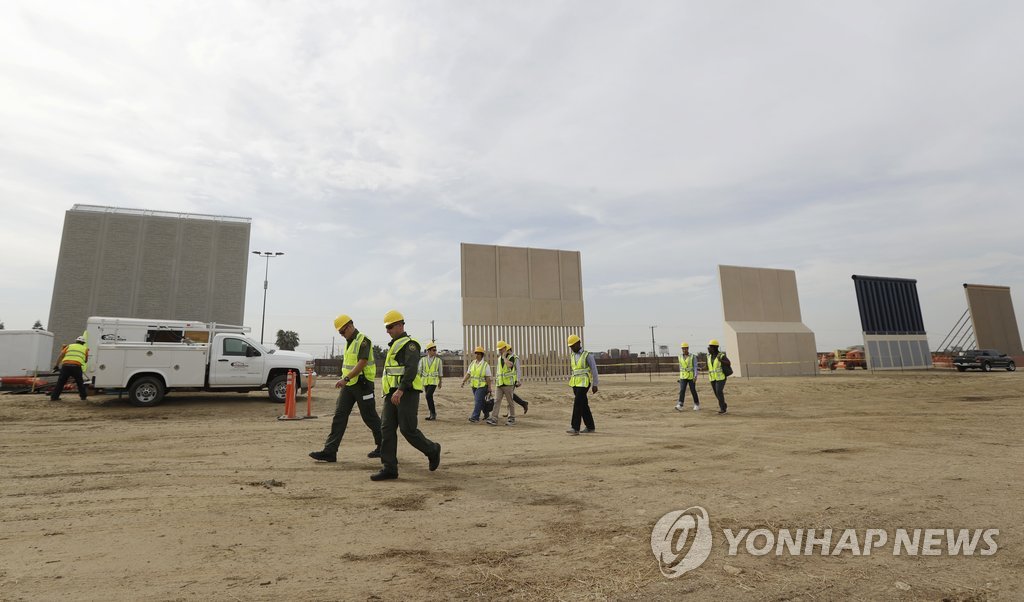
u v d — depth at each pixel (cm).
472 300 2525
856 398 1986
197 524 475
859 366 4197
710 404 1833
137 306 3394
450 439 1030
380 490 607
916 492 591
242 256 3662
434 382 1391
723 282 3172
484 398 1349
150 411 1455
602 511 520
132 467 746
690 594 330
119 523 477
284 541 430
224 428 1183
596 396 2033
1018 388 2330
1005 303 4481
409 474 698
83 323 3281
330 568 372
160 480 659
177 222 3544
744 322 3159
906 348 3850
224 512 514
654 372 4384
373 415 805
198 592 329
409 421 680
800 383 2478
